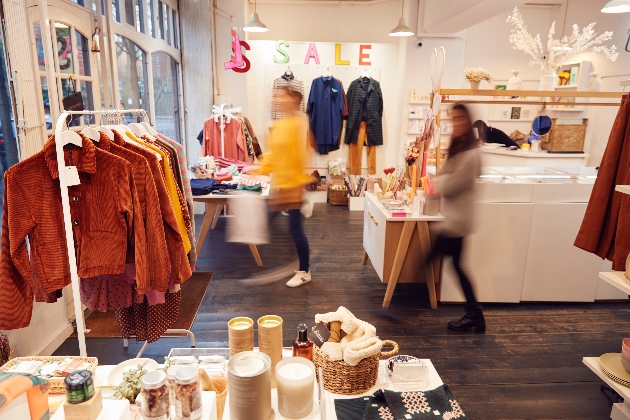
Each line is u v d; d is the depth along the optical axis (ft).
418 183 13.03
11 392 2.82
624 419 7.22
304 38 24.39
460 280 10.43
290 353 5.22
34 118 8.69
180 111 20.57
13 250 5.33
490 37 23.82
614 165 8.45
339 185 24.38
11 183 5.29
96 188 5.71
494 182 11.57
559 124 19.49
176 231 6.47
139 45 15.69
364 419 4.88
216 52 21.13
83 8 11.37
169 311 7.71
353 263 15.30
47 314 9.19
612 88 20.22
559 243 11.82
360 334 5.41
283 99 12.37
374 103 23.58
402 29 19.02
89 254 5.79
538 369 9.13
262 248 16.74
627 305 12.27
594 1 21.48
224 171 15.39
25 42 8.39
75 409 3.02
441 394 5.30
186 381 3.29
